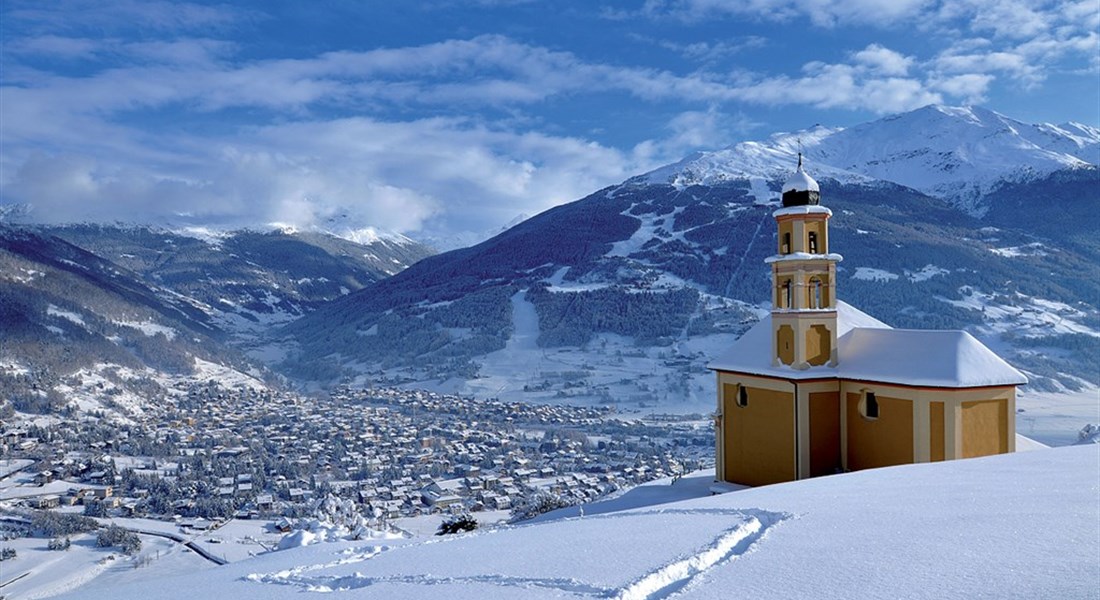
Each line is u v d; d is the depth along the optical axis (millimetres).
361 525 24359
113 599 11828
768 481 37844
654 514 15055
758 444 38469
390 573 11055
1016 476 14625
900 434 34031
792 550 9453
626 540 11664
